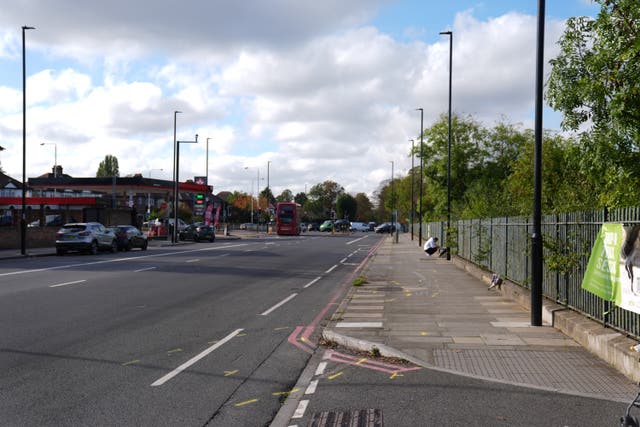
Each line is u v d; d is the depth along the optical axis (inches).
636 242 278.2
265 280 729.6
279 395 252.5
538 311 396.2
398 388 256.1
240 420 219.9
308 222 5674.2
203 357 318.3
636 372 257.3
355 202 6063.0
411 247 1663.4
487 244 743.1
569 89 370.3
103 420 216.7
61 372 282.5
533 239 398.0
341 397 244.8
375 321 421.1
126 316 444.8
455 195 2001.7
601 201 405.4
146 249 1509.6
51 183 2677.2
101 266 911.0
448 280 722.2
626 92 328.5
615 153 348.2
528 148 1163.3
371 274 809.5
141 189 2596.0
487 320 422.6
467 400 237.1
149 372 285.4
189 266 919.0
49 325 402.6
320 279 754.2
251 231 3659.0
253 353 331.3
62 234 1237.1
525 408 226.2
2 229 1362.0
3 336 364.5
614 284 302.5
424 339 354.9
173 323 419.5
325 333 375.9
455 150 1967.3
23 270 830.5
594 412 221.1
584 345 330.3
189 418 221.0
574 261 387.9
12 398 241.6
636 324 291.6
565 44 377.7
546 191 949.2
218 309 488.7
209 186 2783.0
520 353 316.8
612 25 350.9
